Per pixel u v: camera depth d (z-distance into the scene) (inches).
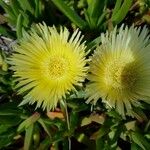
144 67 9.0
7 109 9.3
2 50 10.2
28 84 8.9
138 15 10.5
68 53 9.0
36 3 9.8
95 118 9.5
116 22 9.7
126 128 9.3
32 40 9.0
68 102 9.5
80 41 9.1
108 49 8.8
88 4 9.6
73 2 10.4
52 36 9.0
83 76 8.7
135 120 9.3
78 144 10.0
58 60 9.1
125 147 9.9
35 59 9.1
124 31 9.1
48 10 10.4
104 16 9.9
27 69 8.9
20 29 9.3
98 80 8.8
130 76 9.0
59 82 9.0
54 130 9.7
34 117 9.2
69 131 9.1
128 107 8.7
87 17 9.6
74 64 8.8
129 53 9.0
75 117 9.3
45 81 9.0
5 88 10.1
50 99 8.8
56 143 9.2
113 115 9.3
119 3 9.2
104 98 8.6
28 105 9.9
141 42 8.9
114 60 9.0
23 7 9.8
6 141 9.2
